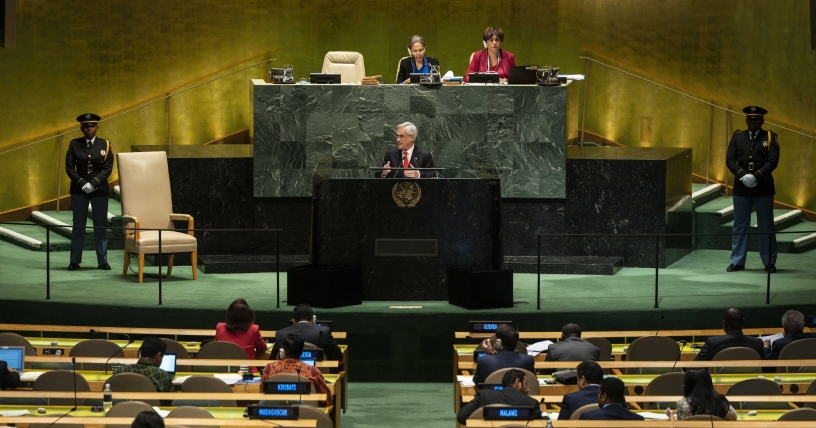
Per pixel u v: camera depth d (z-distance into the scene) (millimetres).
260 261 15633
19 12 18938
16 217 18859
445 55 20141
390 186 13477
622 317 12953
